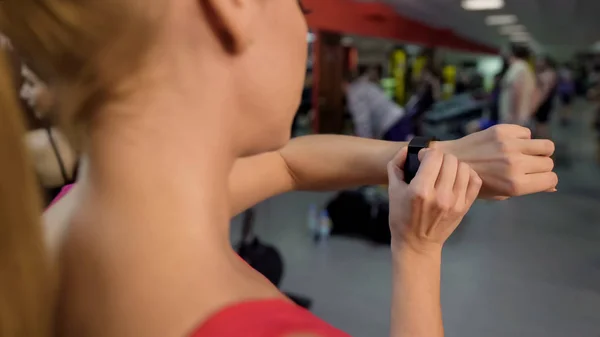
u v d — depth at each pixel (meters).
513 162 0.54
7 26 0.39
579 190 5.13
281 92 0.47
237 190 0.63
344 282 3.04
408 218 0.52
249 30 0.43
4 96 0.33
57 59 0.39
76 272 0.43
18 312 0.36
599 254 3.47
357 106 4.96
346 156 0.68
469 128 6.86
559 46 28.83
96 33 0.37
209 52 0.42
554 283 3.04
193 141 0.43
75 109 0.42
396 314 0.53
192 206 0.42
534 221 4.18
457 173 0.52
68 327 0.43
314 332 0.40
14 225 0.34
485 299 2.85
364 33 7.19
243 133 0.47
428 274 0.53
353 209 3.71
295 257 3.42
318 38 6.34
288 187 0.72
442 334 0.54
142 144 0.42
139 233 0.41
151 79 0.41
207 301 0.40
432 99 6.14
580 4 9.04
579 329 2.54
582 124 11.14
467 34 15.80
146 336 0.40
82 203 0.45
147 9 0.38
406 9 8.60
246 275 0.45
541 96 7.38
